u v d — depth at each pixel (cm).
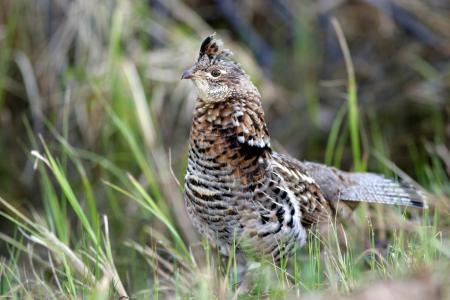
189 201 751
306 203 759
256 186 723
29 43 1274
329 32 1455
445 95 1343
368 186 846
